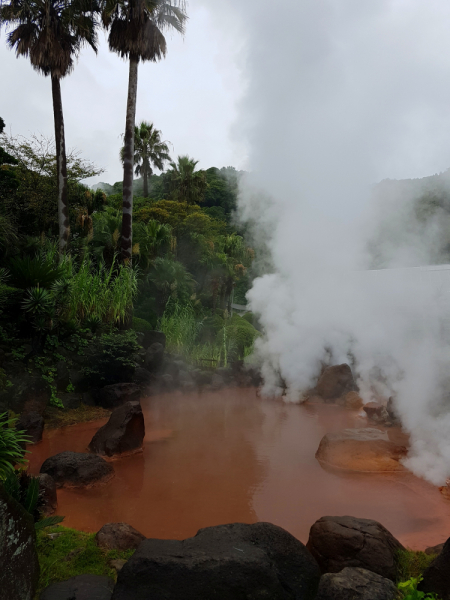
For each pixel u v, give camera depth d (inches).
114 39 642.2
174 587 110.9
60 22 617.9
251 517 214.1
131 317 595.8
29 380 383.6
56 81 629.3
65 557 145.6
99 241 788.0
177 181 1565.0
